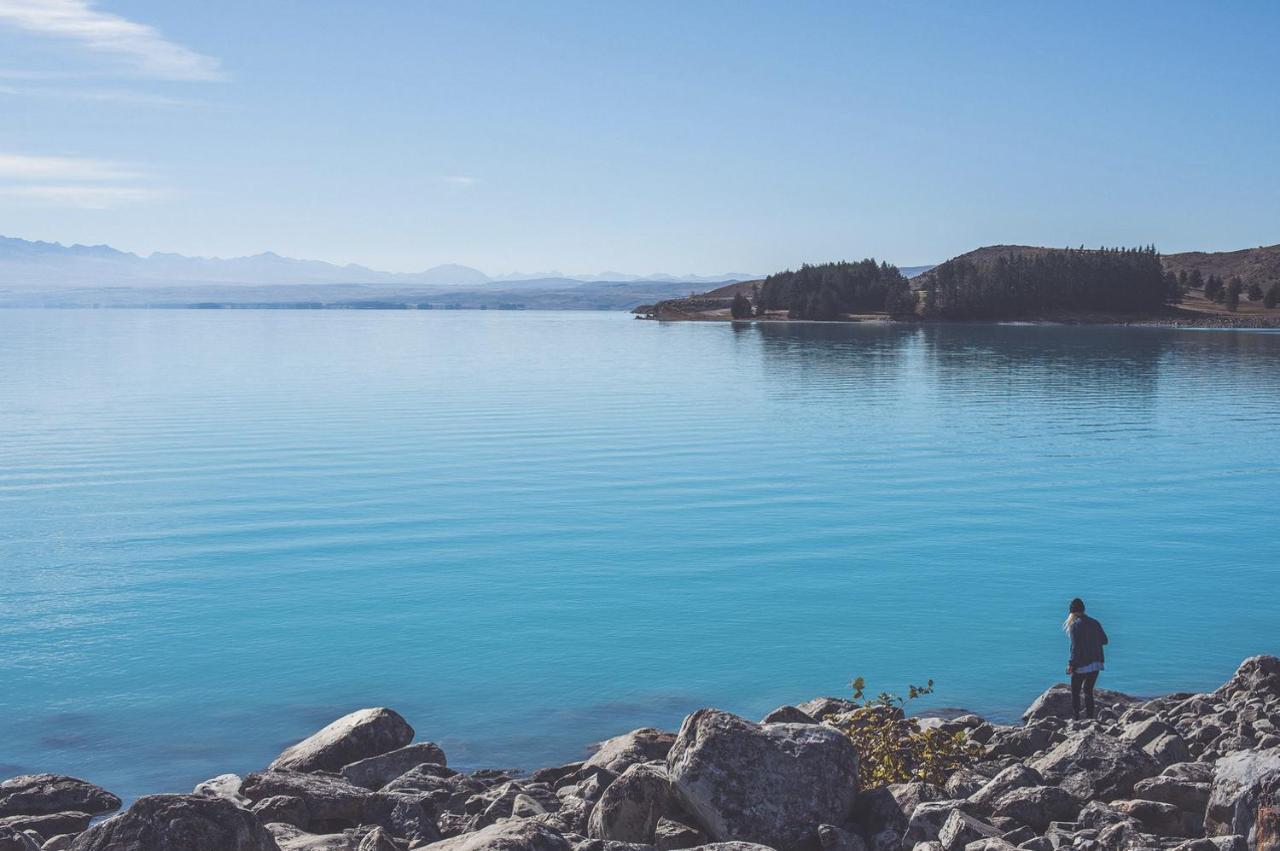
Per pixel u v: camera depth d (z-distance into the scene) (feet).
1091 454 157.17
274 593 82.94
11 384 287.69
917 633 73.36
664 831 35.04
